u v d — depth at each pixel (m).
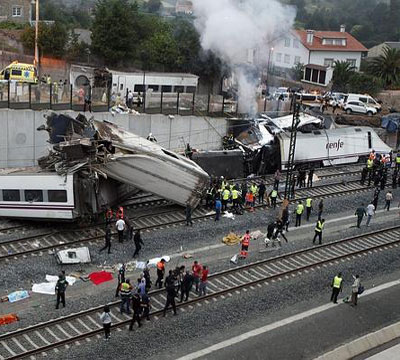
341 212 34.75
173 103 44.06
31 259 26.05
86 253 26.23
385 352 19.91
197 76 51.47
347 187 39.09
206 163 37.94
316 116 49.22
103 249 27.38
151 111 43.38
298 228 31.69
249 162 40.03
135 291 22.11
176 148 44.44
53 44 57.53
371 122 55.31
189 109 44.88
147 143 32.75
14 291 23.28
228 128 46.06
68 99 40.50
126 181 30.61
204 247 28.52
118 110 41.72
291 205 35.06
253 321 21.86
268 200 34.84
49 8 77.38
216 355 19.47
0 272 24.56
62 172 28.58
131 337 20.34
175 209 33.25
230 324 21.56
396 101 65.56
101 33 56.88
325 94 61.31
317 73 71.56
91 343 19.88
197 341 20.31
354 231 31.55
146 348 19.72
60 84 42.94
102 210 30.56
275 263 26.92
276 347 20.16
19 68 46.12
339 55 79.88
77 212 29.23
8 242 27.36
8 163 38.94
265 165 40.22
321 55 78.94
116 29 56.56
